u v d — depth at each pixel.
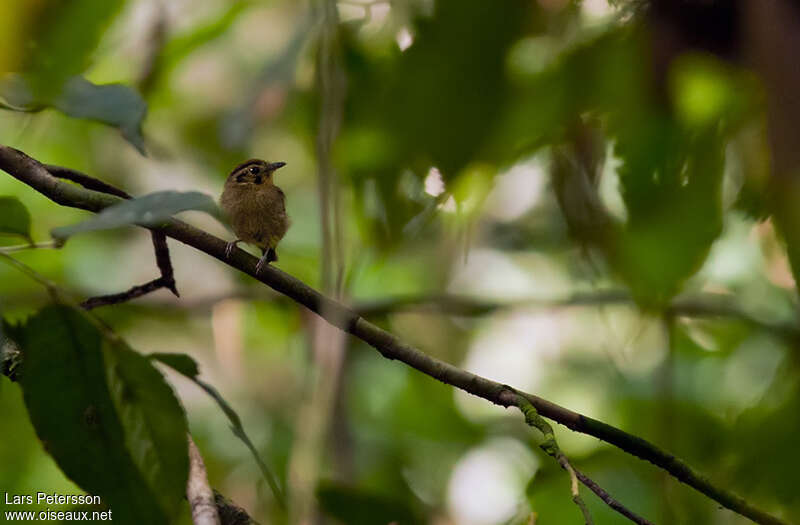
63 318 4.37
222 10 7.11
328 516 7.16
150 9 6.81
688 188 3.67
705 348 11.72
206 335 14.33
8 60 3.88
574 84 3.34
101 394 4.42
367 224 4.26
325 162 4.65
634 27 3.38
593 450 7.97
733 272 10.23
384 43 4.29
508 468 13.04
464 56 3.07
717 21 3.31
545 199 10.45
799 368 4.91
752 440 4.84
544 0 3.26
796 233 2.54
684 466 5.06
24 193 12.59
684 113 3.53
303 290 5.36
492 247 12.00
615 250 4.09
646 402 10.34
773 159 2.57
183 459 4.46
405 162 3.27
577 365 13.39
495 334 13.94
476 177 3.61
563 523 7.55
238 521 6.09
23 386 4.37
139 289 6.03
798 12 2.63
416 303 11.53
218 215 3.21
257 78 5.53
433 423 13.66
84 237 13.06
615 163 4.29
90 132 12.57
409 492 12.42
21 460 10.72
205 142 12.41
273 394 13.93
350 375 13.16
